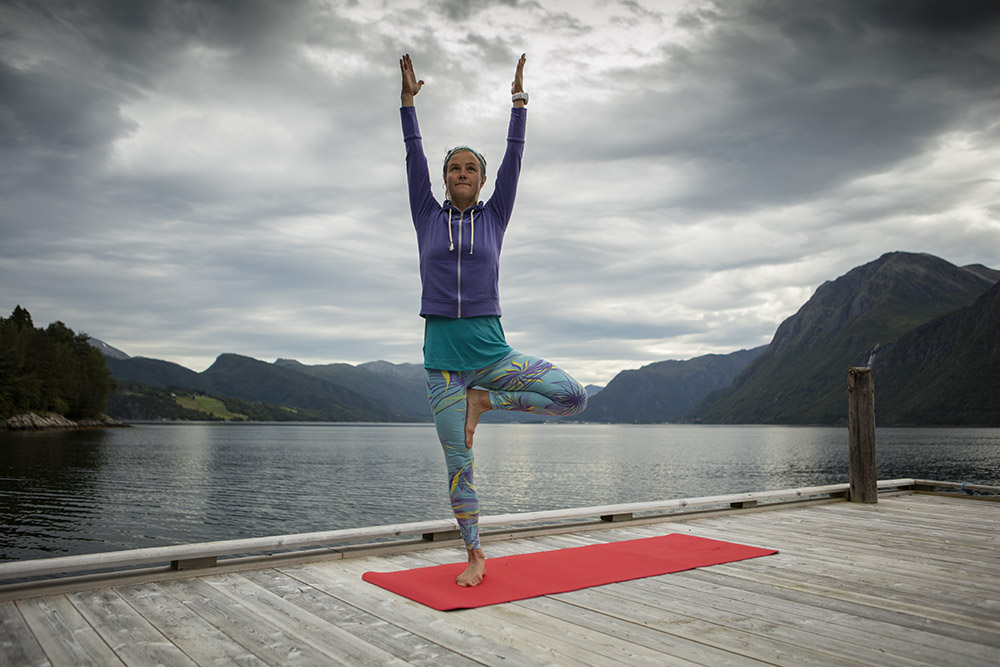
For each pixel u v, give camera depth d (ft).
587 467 162.20
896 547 14.83
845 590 10.90
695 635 8.49
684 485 111.65
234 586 11.05
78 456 159.74
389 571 12.22
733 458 205.67
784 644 8.15
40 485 98.84
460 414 10.96
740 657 7.66
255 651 7.83
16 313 356.79
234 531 61.77
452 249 10.84
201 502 83.76
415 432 618.03
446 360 10.85
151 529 62.80
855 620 9.20
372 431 651.66
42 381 321.93
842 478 126.72
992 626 8.96
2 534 58.85
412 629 8.71
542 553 13.74
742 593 10.67
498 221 11.21
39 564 10.12
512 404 11.10
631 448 292.61
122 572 11.11
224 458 177.78
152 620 9.07
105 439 259.19
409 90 11.78
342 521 68.44
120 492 93.25
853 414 23.18
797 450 264.11
